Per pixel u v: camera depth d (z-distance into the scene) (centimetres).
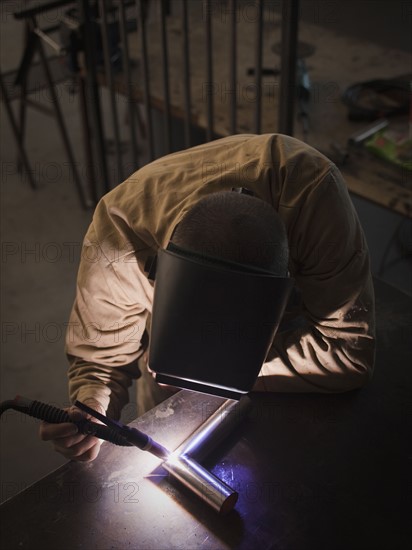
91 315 125
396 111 250
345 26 340
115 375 136
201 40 316
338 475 112
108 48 266
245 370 89
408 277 303
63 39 298
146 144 423
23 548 100
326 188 110
